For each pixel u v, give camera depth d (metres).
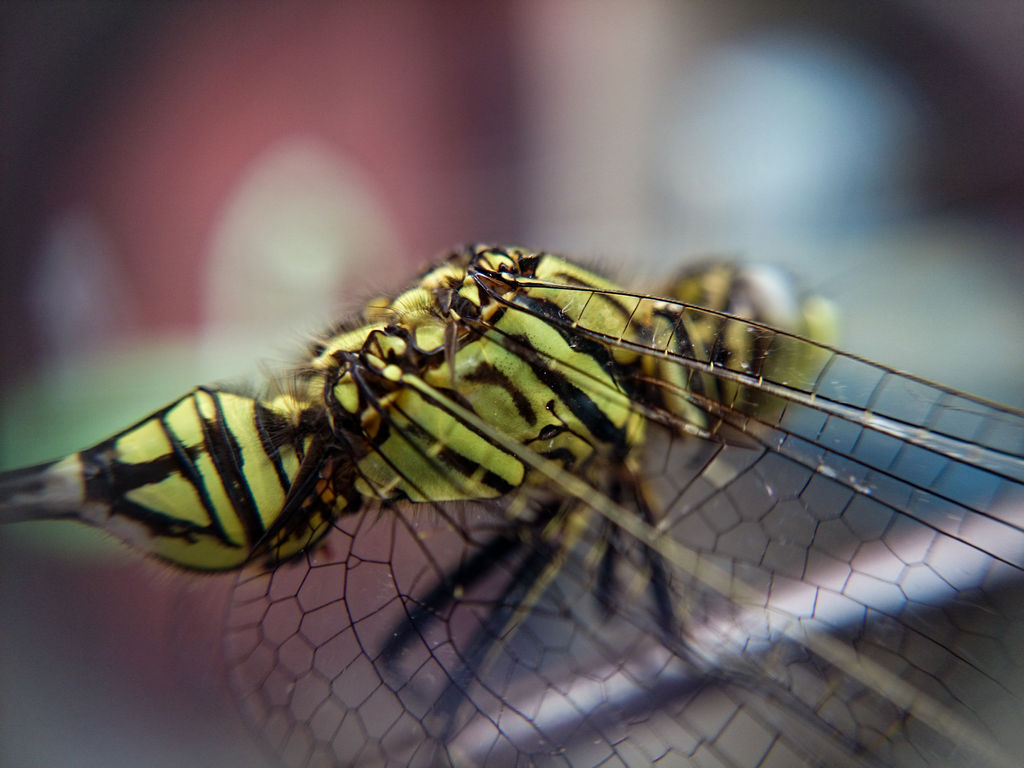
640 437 0.06
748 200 0.10
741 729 0.06
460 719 0.06
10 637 0.08
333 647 0.06
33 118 0.12
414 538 0.06
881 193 0.10
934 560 0.06
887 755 0.06
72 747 0.08
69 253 0.11
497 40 0.13
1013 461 0.06
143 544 0.06
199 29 0.13
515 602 0.06
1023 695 0.06
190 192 0.12
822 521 0.06
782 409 0.06
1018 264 0.08
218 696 0.07
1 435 0.09
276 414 0.06
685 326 0.06
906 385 0.06
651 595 0.06
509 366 0.06
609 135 0.12
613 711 0.06
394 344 0.06
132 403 0.09
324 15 0.13
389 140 0.12
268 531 0.06
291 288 0.11
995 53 0.11
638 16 0.13
